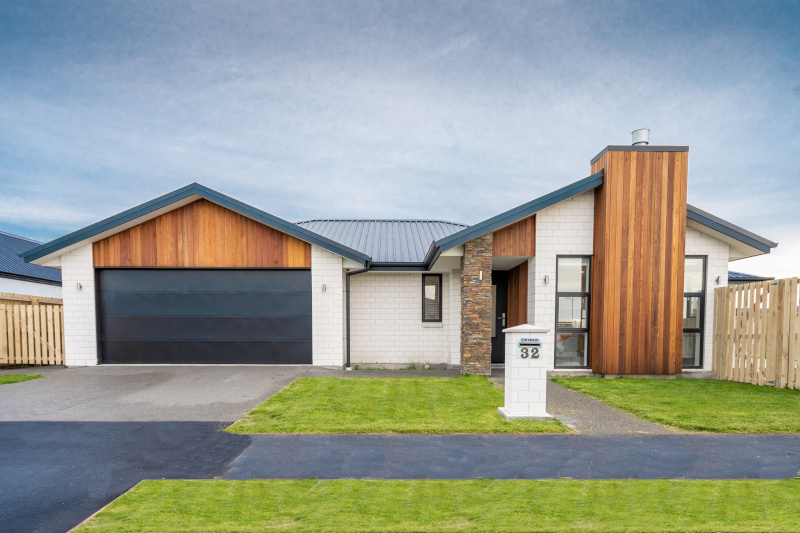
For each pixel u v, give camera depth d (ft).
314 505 11.15
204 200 35.73
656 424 18.75
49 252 34.06
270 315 35.96
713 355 31.37
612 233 30.63
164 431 17.54
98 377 30.07
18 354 34.76
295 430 17.46
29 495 11.93
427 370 36.22
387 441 16.34
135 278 35.83
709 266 31.81
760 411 20.51
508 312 41.29
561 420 19.39
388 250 43.11
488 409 20.80
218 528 9.94
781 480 12.79
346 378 29.43
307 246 35.86
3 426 18.25
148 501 11.37
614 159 30.68
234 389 25.96
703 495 11.72
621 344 30.66
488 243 31.65
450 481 12.69
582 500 11.42
